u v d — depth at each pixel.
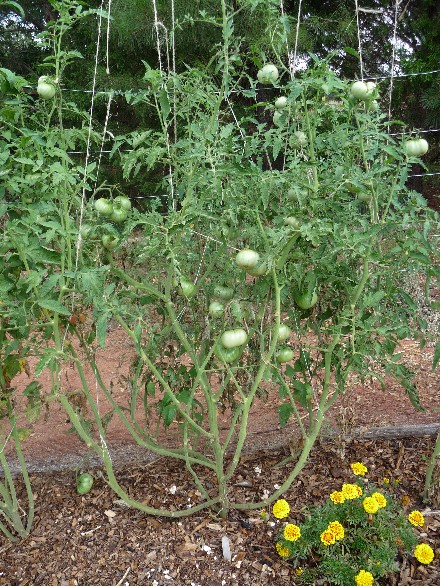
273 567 2.04
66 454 2.77
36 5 9.71
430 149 8.15
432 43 7.40
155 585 2.00
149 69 1.73
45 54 8.64
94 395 3.42
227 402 2.94
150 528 2.26
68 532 2.26
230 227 1.90
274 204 1.96
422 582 1.93
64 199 1.75
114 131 7.45
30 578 2.06
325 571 1.92
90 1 7.14
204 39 6.07
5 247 1.70
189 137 1.91
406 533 2.01
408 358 3.85
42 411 3.26
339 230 1.81
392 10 7.38
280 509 2.01
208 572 2.04
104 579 2.04
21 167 1.94
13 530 2.30
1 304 1.78
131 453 2.75
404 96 7.73
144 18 6.11
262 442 2.79
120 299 2.05
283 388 2.17
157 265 2.17
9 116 1.85
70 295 1.97
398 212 2.03
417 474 2.49
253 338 2.37
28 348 2.03
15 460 2.75
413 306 2.14
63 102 1.94
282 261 1.75
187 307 2.42
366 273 1.89
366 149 2.03
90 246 1.98
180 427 2.53
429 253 2.14
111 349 4.03
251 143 2.11
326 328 2.20
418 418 2.98
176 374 2.41
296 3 7.29
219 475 2.17
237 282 2.17
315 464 2.60
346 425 2.61
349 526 2.06
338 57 7.15
